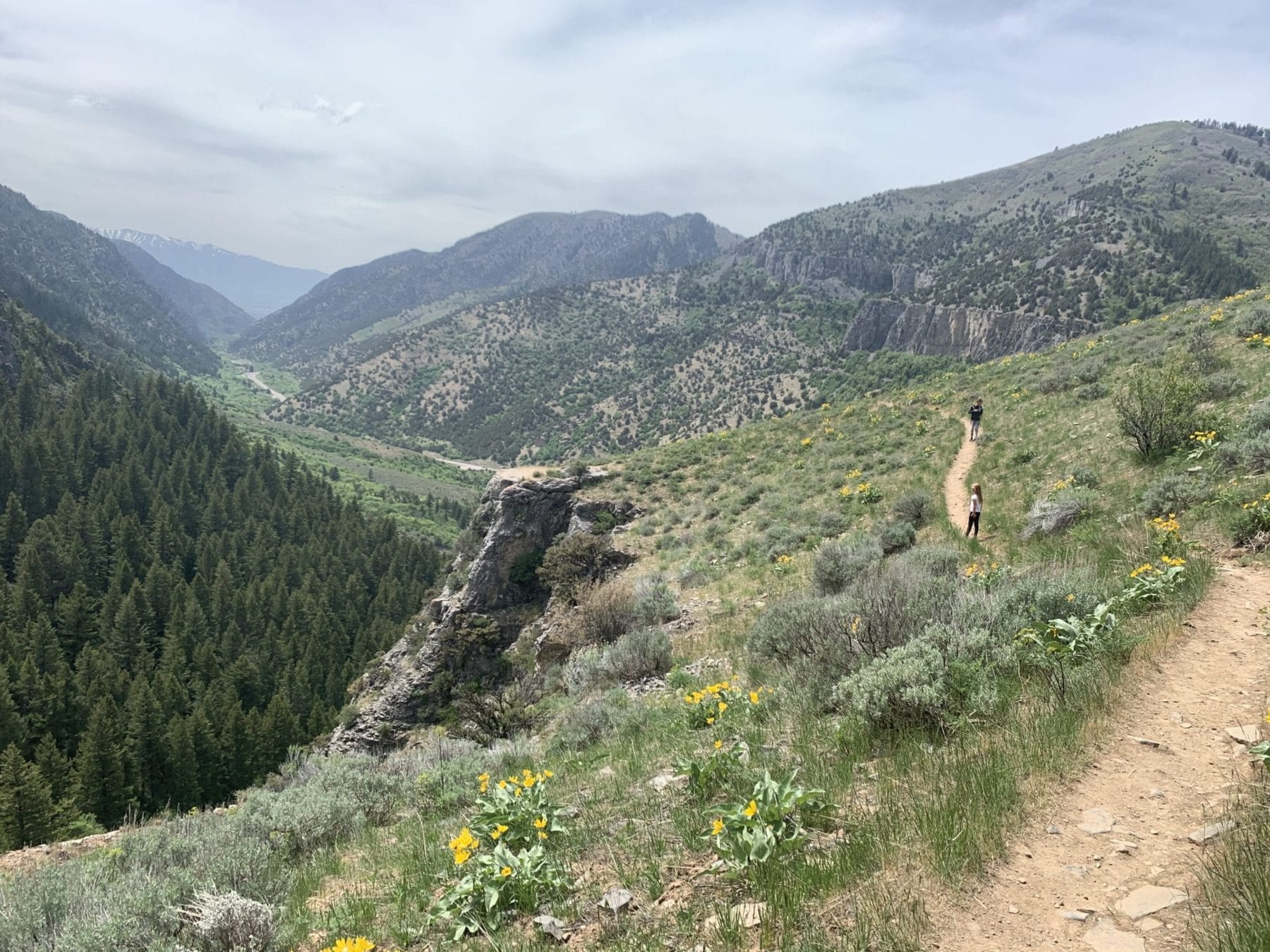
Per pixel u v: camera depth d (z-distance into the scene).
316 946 4.62
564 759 8.86
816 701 7.37
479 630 34.12
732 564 23.16
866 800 4.80
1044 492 18.00
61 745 56.62
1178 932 3.19
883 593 9.21
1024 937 3.30
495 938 4.08
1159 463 15.97
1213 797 4.32
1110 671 6.18
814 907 3.62
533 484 37.66
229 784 53.09
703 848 4.63
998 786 4.51
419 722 33.38
